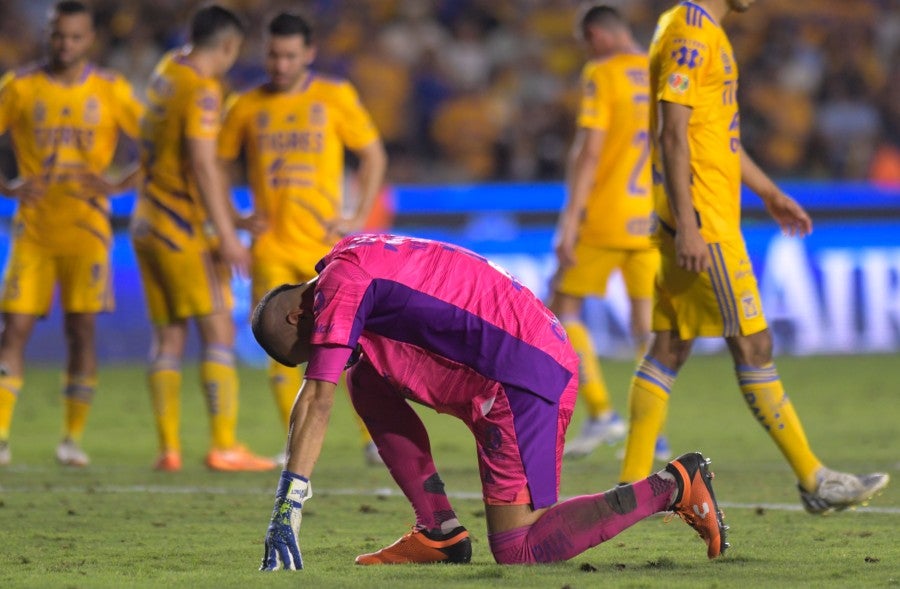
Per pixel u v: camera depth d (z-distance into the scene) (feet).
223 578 48.14
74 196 97.14
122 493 79.77
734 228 65.98
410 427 54.13
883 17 247.91
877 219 184.44
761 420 66.80
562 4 239.71
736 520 67.05
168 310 93.76
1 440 96.22
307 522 67.62
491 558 55.31
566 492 79.36
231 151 96.53
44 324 168.45
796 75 231.30
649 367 67.77
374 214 175.01
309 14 226.38
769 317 180.75
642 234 95.96
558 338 51.39
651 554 55.72
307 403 48.14
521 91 226.17
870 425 114.01
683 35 65.00
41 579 48.85
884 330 184.14
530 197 178.09
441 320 49.96
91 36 97.30
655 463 92.68
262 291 95.40
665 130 64.85
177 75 91.35
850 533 61.98
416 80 218.18
